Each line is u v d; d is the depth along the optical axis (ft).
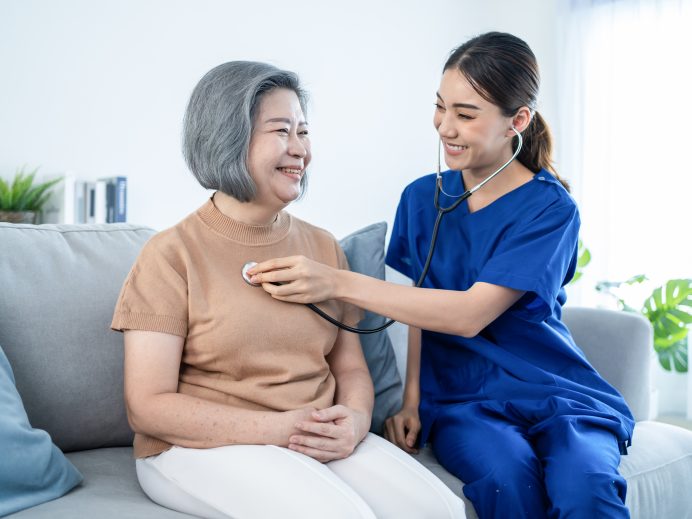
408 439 5.02
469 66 4.72
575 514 4.07
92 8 10.44
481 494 4.34
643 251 13.46
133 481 4.27
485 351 5.03
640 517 4.80
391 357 5.42
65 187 9.50
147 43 10.98
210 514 3.75
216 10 11.66
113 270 4.79
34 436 3.73
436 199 5.16
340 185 13.34
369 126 13.67
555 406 4.72
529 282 4.66
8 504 3.55
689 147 12.98
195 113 4.17
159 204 11.22
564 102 14.19
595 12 13.83
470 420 4.77
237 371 4.11
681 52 12.99
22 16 9.88
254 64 4.19
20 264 4.45
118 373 4.64
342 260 4.87
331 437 3.97
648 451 5.14
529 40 14.87
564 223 4.91
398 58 13.99
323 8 12.94
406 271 5.69
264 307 4.14
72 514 3.54
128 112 10.85
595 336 6.24
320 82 12.98
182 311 4.02
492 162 5.01
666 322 11.97
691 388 12.71
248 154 4.13
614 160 13.70
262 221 4.37
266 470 3.62
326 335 4.42
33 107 10.02
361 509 3.47
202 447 3.84
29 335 4.33
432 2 14.39
